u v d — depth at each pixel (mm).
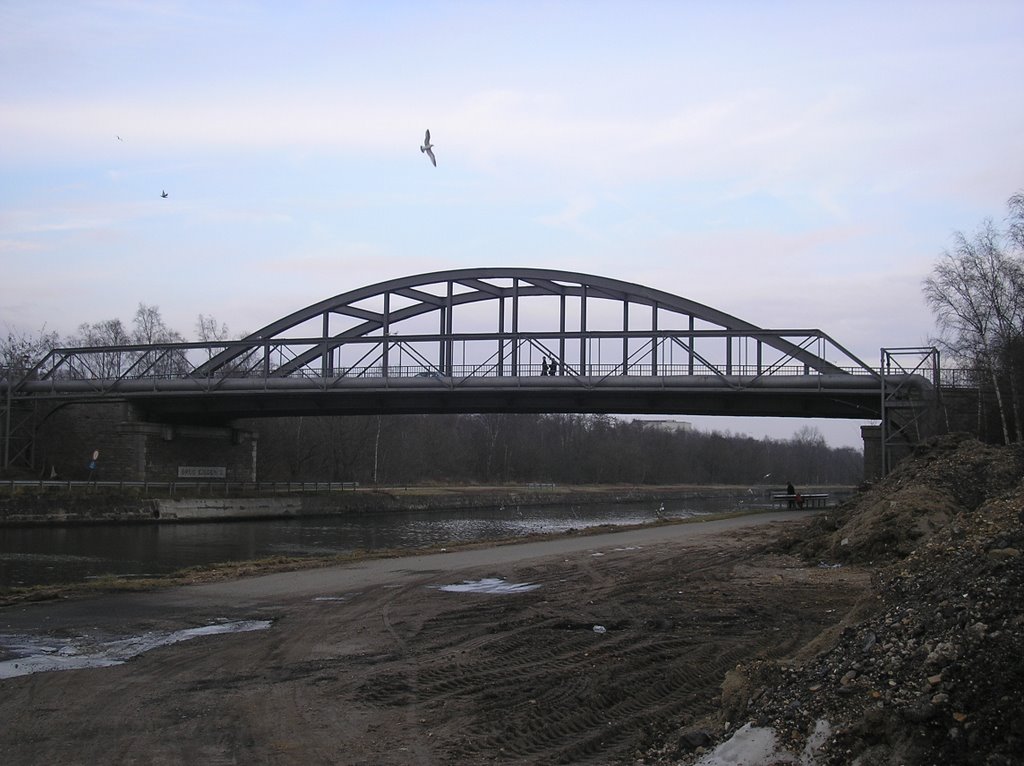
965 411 52188
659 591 21234
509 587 22875
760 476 183000
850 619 10961
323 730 10180
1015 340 48031
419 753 9328
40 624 17438
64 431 68812
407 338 62156
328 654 14469
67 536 48969
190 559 37688
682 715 10453
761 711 8336
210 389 63344
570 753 9203
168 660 14031
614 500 110938
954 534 12758
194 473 70812
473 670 13188
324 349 66562
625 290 61719
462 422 150500
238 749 9477
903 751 6766
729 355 56812
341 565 28484
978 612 7832
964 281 50844
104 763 9000
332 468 104750
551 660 13789
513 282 65000
